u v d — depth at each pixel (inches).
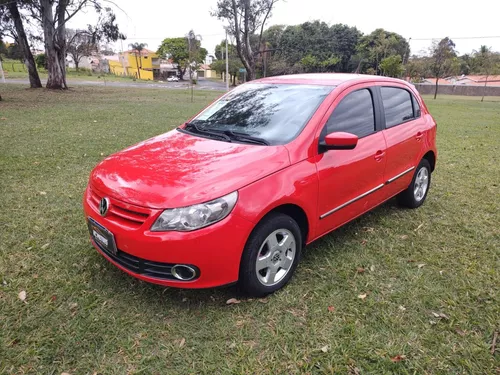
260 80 167.5
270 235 110.7
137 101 775.1
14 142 316.8
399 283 124.4
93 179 121.6
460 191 220.1
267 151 115.6
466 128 510.9
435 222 173.6
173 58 3029.0
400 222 172.6
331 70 2375.7
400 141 160.4
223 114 148.5
